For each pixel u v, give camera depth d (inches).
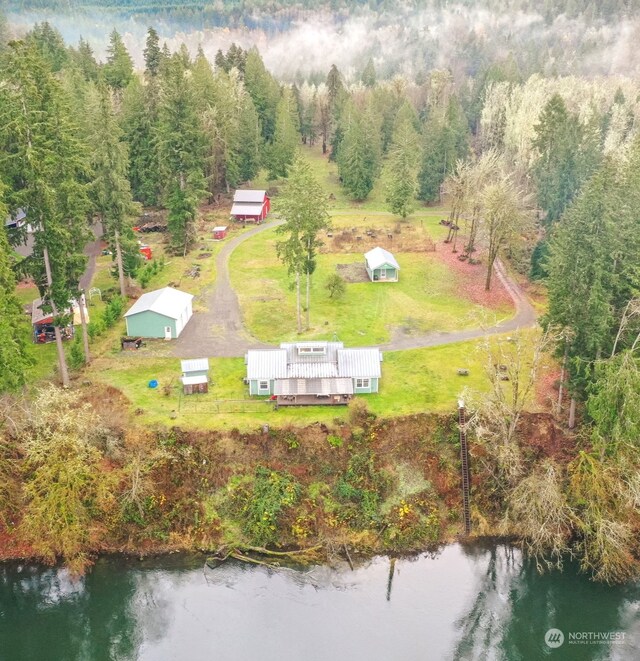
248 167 4532.5
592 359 1923.0
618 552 1745.8
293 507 1911.9
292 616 1670.8
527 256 3366.1
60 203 2086.6
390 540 1875.0
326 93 5777.6
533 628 1663.4
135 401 2150.6
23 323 2158.0
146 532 1861.5
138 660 1563.7
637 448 1676.9
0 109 1990.7
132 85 4062.5
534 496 1787.6
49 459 1700.3
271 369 2183.8
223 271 3280.0
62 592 1745.8
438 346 2554.1
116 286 3043.8
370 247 3698.3
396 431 2073.1
